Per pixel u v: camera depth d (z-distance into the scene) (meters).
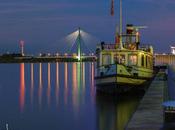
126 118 47.25
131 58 65.56
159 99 43.56
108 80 63.03
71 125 44.78
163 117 31.94
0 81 136.12
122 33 71.56
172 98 58.59
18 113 55.62
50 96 79.31
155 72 89.56
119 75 62.34
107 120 46.47
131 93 64.62
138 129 28.16
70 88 97.88
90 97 70.50
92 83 114.69
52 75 173.12
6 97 80.56
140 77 65.75
